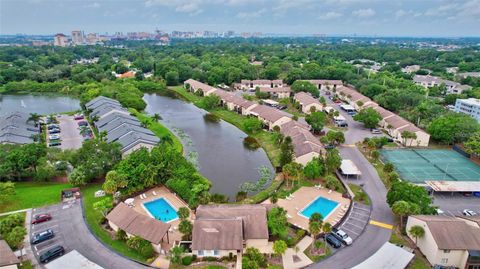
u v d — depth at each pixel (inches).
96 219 2861.7
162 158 3533.5
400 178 3713.1
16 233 2385.6
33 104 7396.7
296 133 4562.0
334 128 5467.5
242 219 2576.3
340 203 3159.5
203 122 6067.9
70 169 3705.7
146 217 2605.8
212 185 3639.3
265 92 7534.5
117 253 2450.8
